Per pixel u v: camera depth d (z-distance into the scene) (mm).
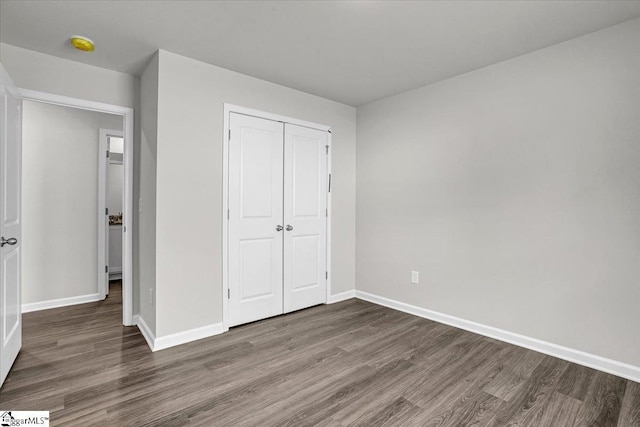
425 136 3348
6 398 1913
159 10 2092
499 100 2801
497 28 2281
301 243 3604
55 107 3664
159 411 1807
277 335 2895
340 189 3953
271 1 2000
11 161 2275
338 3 2018
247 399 1931
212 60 2799
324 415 1791
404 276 3551
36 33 2371
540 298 2576
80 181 3805
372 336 2879
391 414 1805
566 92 2439
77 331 2951
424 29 2305
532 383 2123
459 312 3080
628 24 2180
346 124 3998
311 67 2939
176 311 2682
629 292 2188
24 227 3475
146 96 2895
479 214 2930
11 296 2271
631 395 1990
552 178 2508
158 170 2586
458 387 2074
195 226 2783
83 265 3826
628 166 2186
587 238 2352
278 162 3375
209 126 2865
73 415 1762
